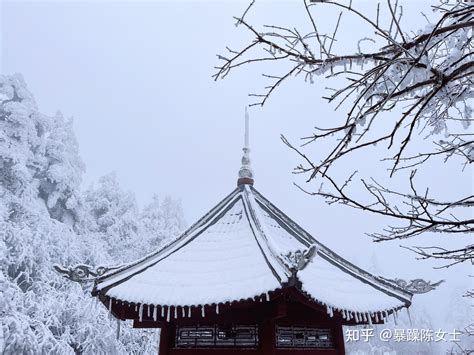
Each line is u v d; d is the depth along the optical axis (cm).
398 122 228
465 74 232
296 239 884
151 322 782
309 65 253
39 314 2077
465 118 290
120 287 716
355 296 745
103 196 4778
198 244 815
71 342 2178
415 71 242
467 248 280
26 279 2248
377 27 237
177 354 723
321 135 245
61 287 2394
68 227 3042
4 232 2244
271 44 248
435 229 266
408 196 261
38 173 3381
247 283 636
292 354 686
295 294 594
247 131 1024
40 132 3494
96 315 2292
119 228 4394
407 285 844
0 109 3203
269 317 644
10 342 1786
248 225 815
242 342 693
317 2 234
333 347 755
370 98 245
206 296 644
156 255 790
